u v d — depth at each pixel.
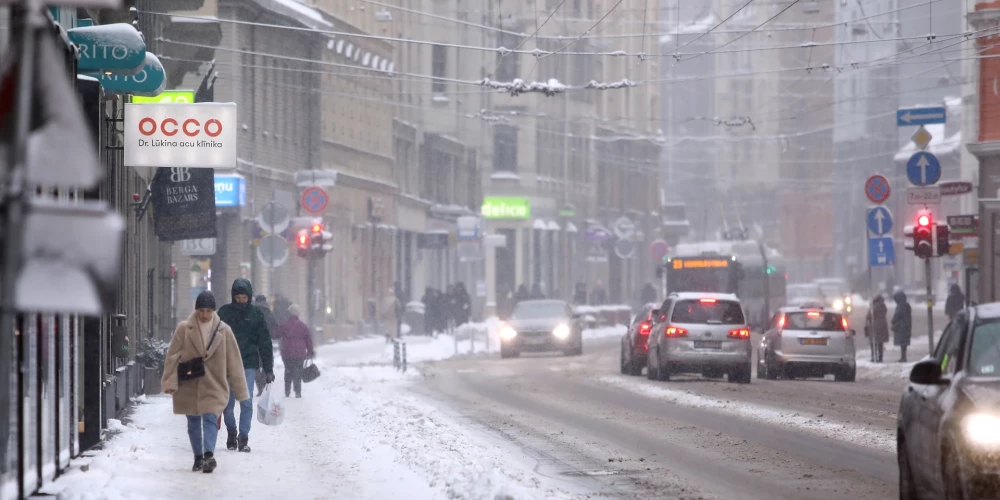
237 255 135.00
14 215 14.89
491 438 54.69
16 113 15.12
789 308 99.44
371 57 183.12
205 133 63.34
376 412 64.50
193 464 42.16
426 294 179.25
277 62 148.12
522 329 136.75
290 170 153.50
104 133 60.06
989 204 121.44
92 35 49.41
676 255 169.00
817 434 55.12
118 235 15.20
